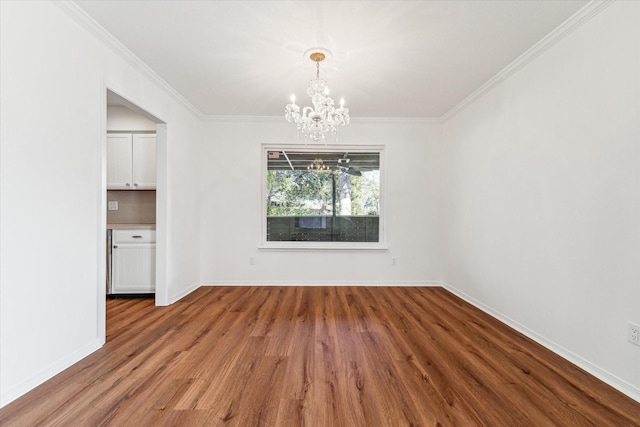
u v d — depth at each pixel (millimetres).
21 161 1593
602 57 1800
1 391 1504
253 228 4086
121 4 1865
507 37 2207
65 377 1767
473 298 3285
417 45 2320
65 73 1858
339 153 4266
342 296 3578
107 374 1807
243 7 1894
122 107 3607
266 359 2014
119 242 3416
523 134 2510
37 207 1681
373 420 1427
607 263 1773
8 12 1526
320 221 4277
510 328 2604
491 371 1880
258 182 4082
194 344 2236
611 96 1750
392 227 4121
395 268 4129
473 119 3301
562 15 1956
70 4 1836
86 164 2027
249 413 1471
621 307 1696
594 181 1857
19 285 1586
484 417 1455
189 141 3684
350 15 1967
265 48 2369
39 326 1693
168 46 2344
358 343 2270
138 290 3418
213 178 4070
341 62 2572
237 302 3314
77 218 1956
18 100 1576
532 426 1397
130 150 3605
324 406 1527
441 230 4129
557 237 2146
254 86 3078
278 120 4066
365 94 3262
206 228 4070
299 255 4113
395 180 4117
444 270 4055
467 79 2895
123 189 3695
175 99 3303
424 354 2102
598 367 1825
